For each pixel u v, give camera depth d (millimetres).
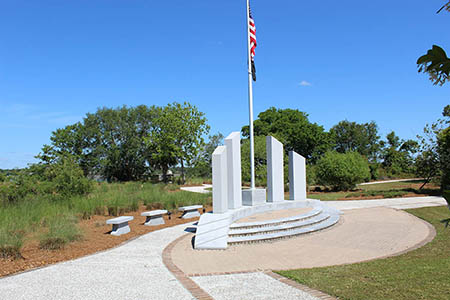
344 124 68812
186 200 19375
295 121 50344
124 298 5707
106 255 8852
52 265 7867
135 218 15156
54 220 11961
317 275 6633
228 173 13547
